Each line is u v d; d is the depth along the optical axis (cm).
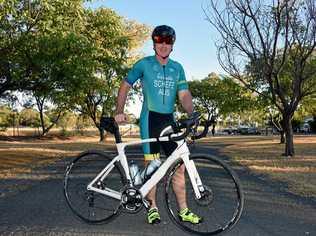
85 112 4353
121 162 532
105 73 2569
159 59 544
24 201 759
